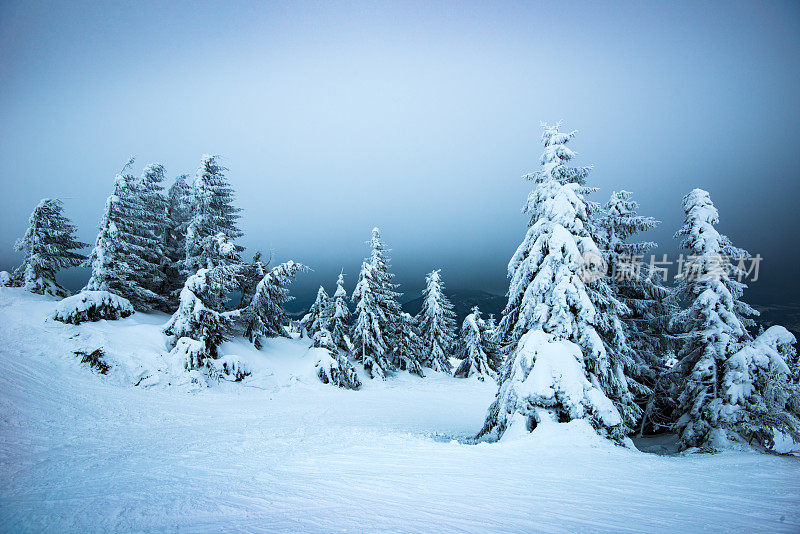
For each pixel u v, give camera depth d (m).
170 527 4.61
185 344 20.84
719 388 13.17
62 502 5.55
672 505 6.12
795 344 12.74
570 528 4.96
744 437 12.37
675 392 16.02
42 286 23.98
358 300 37.75
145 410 14.93
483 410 25.50
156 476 7.40
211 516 5.05
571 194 13.36
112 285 24.55
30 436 10.16
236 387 21.89
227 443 11.33
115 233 23.67
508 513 5.52
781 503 6.31
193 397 18.41
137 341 20.47
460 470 8.18
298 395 23.38
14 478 6.97
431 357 43.28
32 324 18.59
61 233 24.98
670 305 16.45
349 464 8.60
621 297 16.70
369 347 35.84
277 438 12.38
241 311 26.36
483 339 42.06
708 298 13.90
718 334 13.42
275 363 27.44
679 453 12.80
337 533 4.50
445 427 18.78
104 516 4.96
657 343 17.14
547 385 11.88
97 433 11.46
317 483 6.95
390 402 24.88
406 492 6.47
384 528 4.73
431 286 44.78
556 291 12.82
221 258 25.94
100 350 18.09
